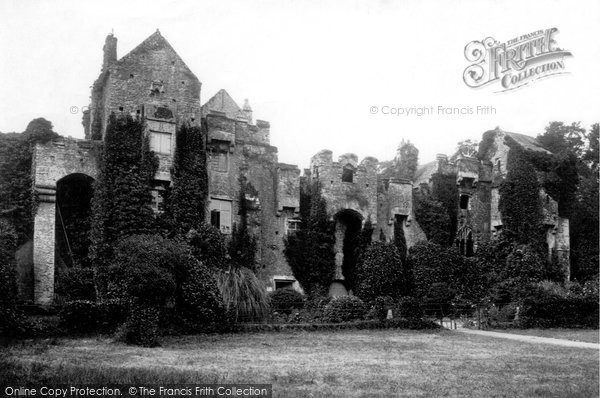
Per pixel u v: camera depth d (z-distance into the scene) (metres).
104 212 41.53
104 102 46.38
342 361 24.45
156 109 44.34
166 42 46.72
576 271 60.66
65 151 43.00
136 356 23.91
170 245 32.66
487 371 22.50
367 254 51.31
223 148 48.59
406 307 43.56
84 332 30.56
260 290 38.78
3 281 30.78
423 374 21.44
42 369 19.08
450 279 53.28
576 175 60.56
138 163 43.41
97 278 40.09
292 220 50.75
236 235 47.66
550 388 19.02
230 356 25.02
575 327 42.12
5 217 42.12
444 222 56.09
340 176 52.50
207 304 35.47
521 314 42.53
